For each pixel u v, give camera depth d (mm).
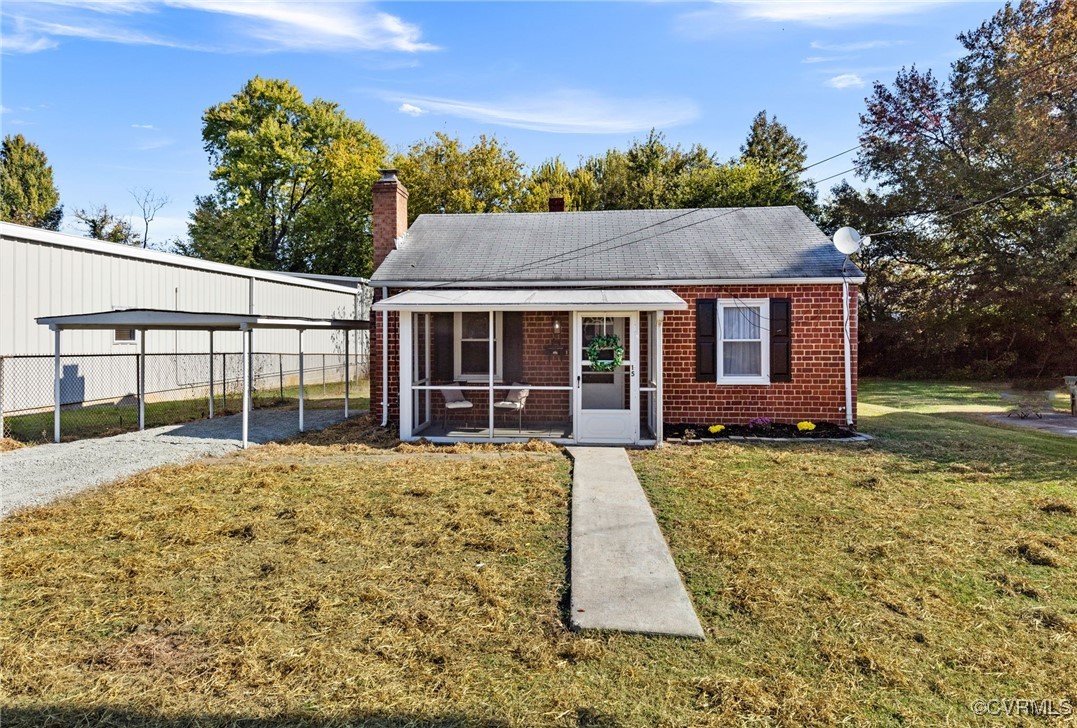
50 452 10234
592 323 13180
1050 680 3566
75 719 3182
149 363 18047
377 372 13695
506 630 4176
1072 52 21594
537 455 10227
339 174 40906
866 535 6125
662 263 13117
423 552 5660
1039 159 22688
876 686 3508
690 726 3133
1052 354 27078
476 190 39719
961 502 7305
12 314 13672
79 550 5688
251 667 3680
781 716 3225
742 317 12586
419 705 3320
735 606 4547
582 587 4820
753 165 42094
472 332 13930
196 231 40719
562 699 3365
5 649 3877
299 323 12195
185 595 4715
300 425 12984
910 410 17234
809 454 10281
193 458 9938
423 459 9898
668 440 11859
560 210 18438
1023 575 5145
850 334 12383
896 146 28281
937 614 4422
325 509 7016
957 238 27938
